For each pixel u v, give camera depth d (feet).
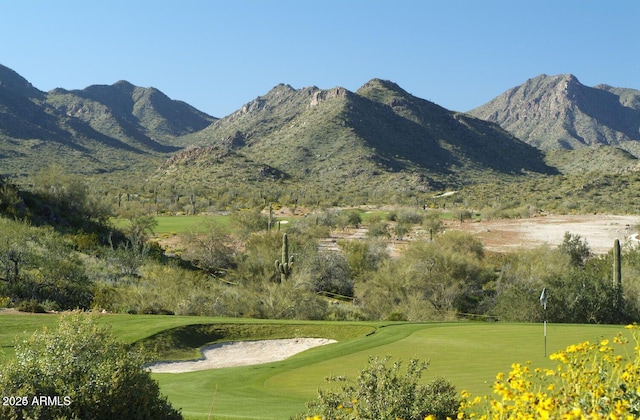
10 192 186.70
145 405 30.96
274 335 86.74
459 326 82.89
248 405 46.06
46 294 114.93
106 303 113.91
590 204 395.14
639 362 22.76
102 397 29.30
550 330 74.84
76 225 204.54
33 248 126.31
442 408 30.66
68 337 31.07
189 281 127.44
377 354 64.75
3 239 115.96
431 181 639.76
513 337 70.38
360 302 151.33
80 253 158.81
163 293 118.32
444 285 147.64
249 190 561.43
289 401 47.67
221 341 84.74
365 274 171.94
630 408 20.10
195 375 61.52
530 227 299.79
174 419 33.22
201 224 247.09
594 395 20.13
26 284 114.73
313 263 171.12
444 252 155.84
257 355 79.71
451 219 351.25
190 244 201.26
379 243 208.64
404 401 30.63
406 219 330.54
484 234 280.51
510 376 22.56
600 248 233.35
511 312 109.09
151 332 81.82
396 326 85.76
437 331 78.38
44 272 117.08
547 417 17.70
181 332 83.82
